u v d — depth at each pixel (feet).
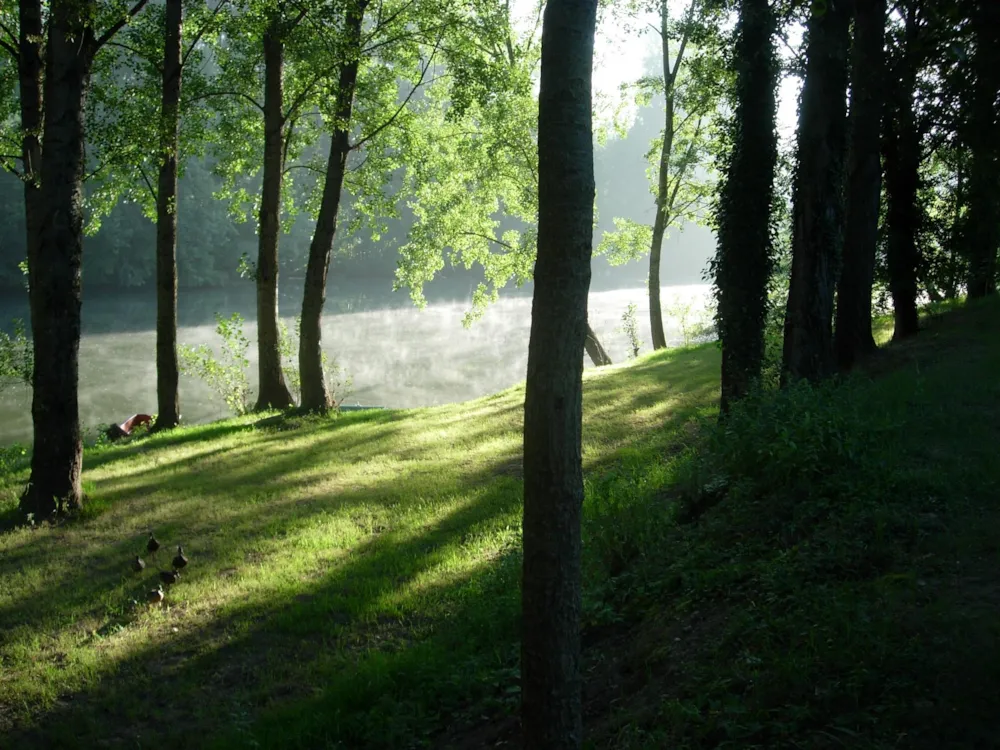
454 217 98.17
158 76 70.13
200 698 24.56
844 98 41.32
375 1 69.26
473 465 49.14
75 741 22.49
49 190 40.19
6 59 65.82
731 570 22.34
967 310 61.26
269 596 31.35
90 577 34.27
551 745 16.35
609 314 185.98
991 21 25.77
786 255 55.26
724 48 45.55
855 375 41.11
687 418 50.80
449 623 27.55
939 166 69.46
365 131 73.26
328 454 55.31
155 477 51.31
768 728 15.16
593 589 25.71
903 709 14.14
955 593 17.38
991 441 26.09
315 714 22.43
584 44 15.85
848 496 23.73
